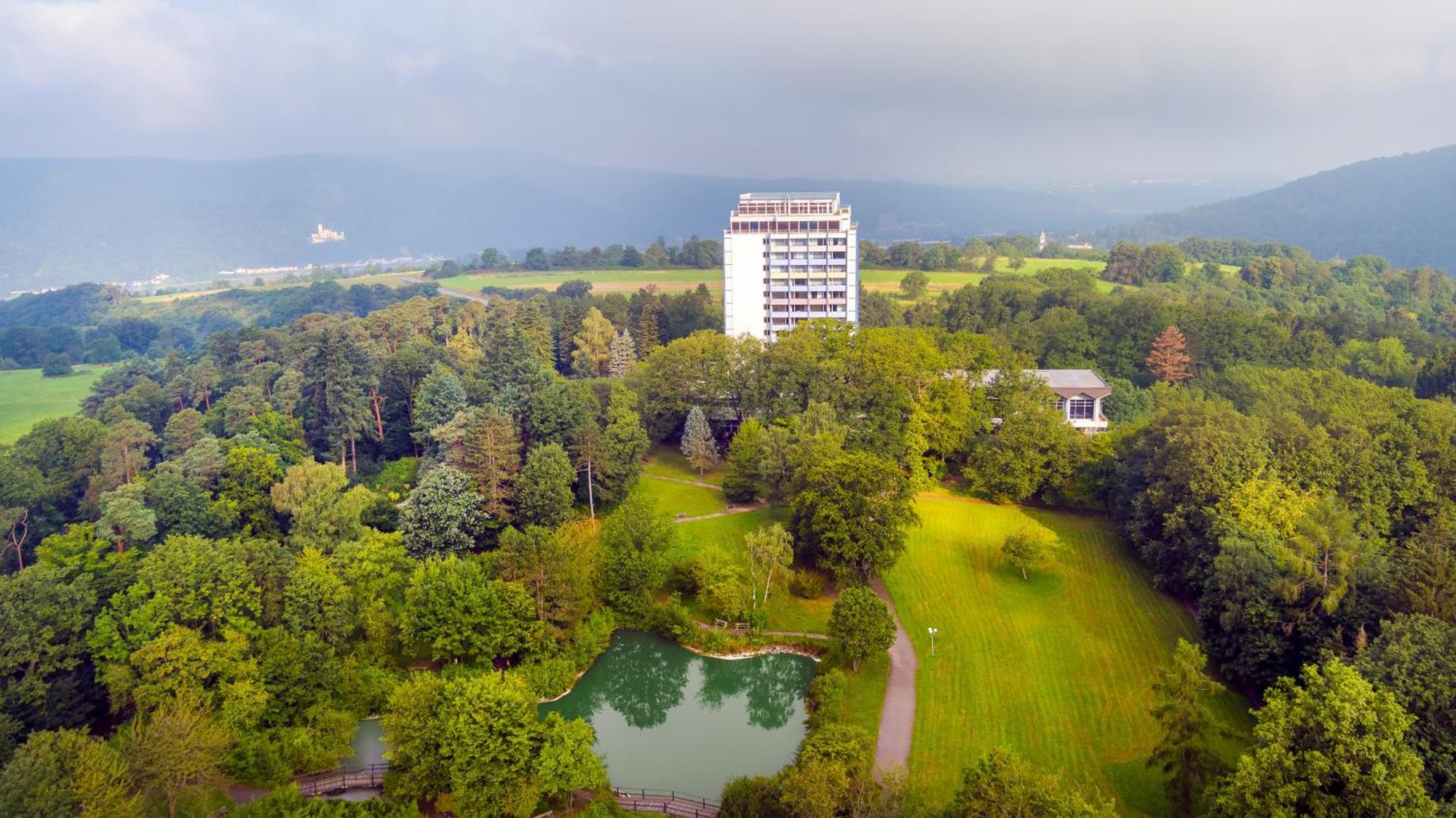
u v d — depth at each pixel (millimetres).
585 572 87375
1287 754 46906
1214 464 87812
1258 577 69750
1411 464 88438
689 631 88000
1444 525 76250
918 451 122500
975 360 138125
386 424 141375
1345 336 175125
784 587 94562
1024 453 116500
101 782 52719
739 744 75062
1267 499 82000
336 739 67562
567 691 80625
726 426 142750
